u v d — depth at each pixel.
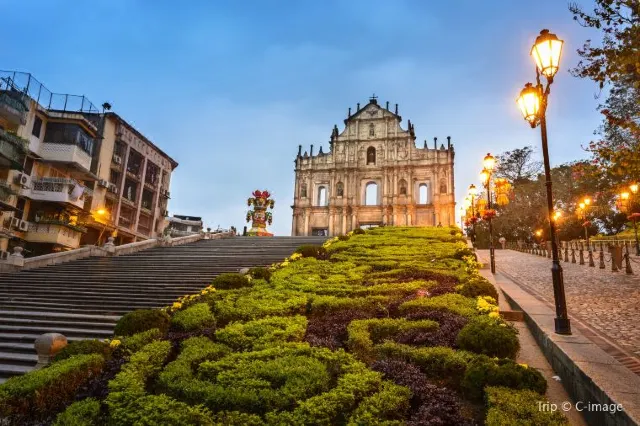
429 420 5.87
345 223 60.16
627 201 27.61
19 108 29.30
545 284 17.48
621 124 11.52
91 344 8.98
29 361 9.92
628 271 19.00
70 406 6.70
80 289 16.47
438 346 8.52
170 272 19.55
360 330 9.63
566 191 51.69
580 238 51.09
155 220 50.31
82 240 39.28
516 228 57.81
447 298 11.91
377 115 64.06
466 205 36.97
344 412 6.34
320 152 64.56
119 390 7.14
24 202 31.53
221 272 19.33
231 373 7.50
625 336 8.75
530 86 10.22
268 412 6.23
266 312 11.59
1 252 28.50
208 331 10.34
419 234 32.62
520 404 5.76
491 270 21.00
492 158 22.33
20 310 13.73
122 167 43.41
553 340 8.20
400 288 13.91
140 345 9.43
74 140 33.81
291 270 18.00
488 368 6.80
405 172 60.09
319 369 7.48
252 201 47.06
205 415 6.08
